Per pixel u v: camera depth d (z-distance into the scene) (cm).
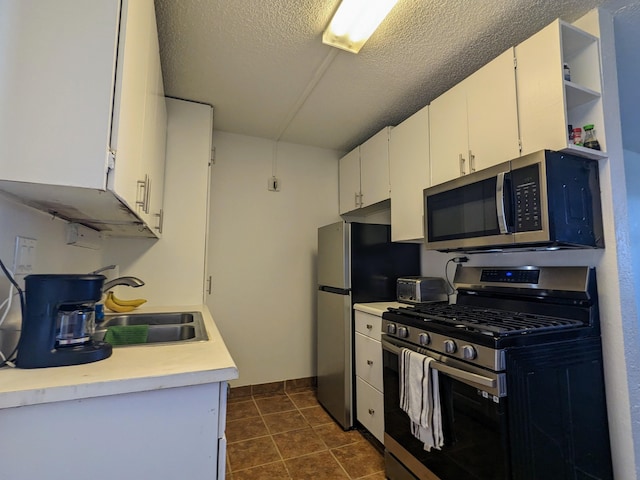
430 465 150
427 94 229
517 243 144
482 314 168
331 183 335
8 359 90
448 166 196
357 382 235
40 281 88
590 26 154
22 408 73
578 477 131
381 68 199
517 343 125
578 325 143
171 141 232
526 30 167
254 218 302
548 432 127
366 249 253
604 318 145
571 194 140
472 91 181
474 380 126
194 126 238
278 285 306
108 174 83
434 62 193
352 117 265
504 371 122
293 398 287
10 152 76
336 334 251
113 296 195
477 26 164
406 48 180
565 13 155
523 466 120
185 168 234
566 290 154
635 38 169
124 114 89
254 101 239
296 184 320
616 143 150
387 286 256
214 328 146
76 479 76
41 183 78
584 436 135
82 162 80
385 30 166
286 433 229
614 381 141
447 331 144
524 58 154
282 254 310
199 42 175
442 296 232
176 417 85
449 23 162
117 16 85
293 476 182
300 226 319
